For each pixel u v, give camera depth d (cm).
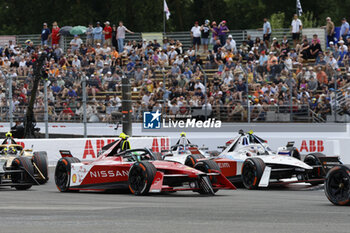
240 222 2047
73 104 7500
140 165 3209
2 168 3772
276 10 14288
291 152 4175
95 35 9288
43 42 10031
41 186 4147
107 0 14538
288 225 1958
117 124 6988
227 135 7250
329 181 2591
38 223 2062
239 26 15025
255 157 3756
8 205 2731
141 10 14200
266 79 7225
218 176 3366
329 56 7394
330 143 6038
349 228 1881
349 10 13262
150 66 8156
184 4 15425
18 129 6494
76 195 3372
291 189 3716
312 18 14100
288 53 7800
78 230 1894
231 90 7331
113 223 2047
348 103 6756
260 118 7144
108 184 3469
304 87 7081
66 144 5875
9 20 15188
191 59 8525
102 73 7694
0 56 9769
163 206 2619
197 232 1836
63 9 14538
